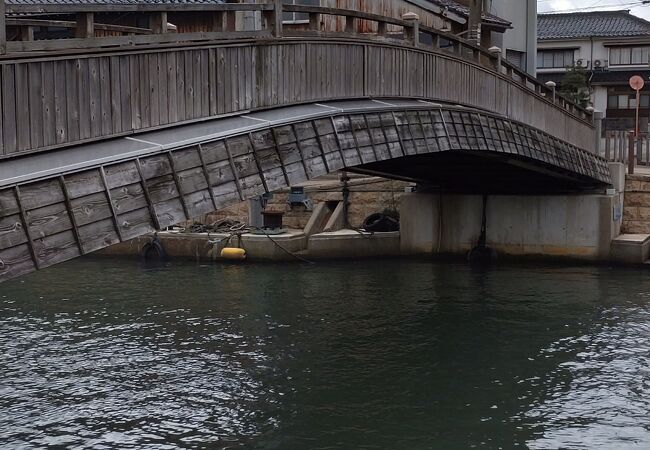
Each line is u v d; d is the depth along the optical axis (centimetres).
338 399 1261
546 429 1131
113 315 1833
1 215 728
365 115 1373
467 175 2453
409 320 1772
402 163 2220
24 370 1405
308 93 1291
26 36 854
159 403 1238
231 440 1091
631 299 1955
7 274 732
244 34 1134
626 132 2870
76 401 1243
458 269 2439
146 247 2675
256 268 2489
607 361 1453
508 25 3156
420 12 2712
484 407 1226
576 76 4359
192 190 966
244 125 1082
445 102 1730
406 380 1356
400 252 2680
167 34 984
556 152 2175
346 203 2820
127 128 932
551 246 2516
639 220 2652
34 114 808
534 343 1575
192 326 1725
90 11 862
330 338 1620
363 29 2480
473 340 1600
